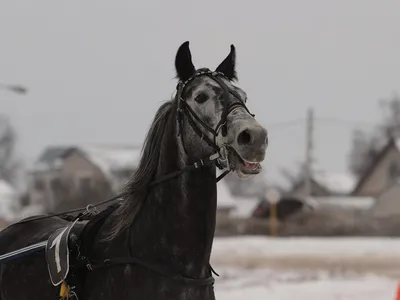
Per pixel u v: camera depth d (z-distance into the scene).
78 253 7.93
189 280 7.37
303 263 32.28
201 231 7.44
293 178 112.12
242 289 21.61
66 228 8.39
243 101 7.32
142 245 7.57
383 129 115.25
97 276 7.79
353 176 108.94
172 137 7.56
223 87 7.28
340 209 77.25
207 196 7.44
